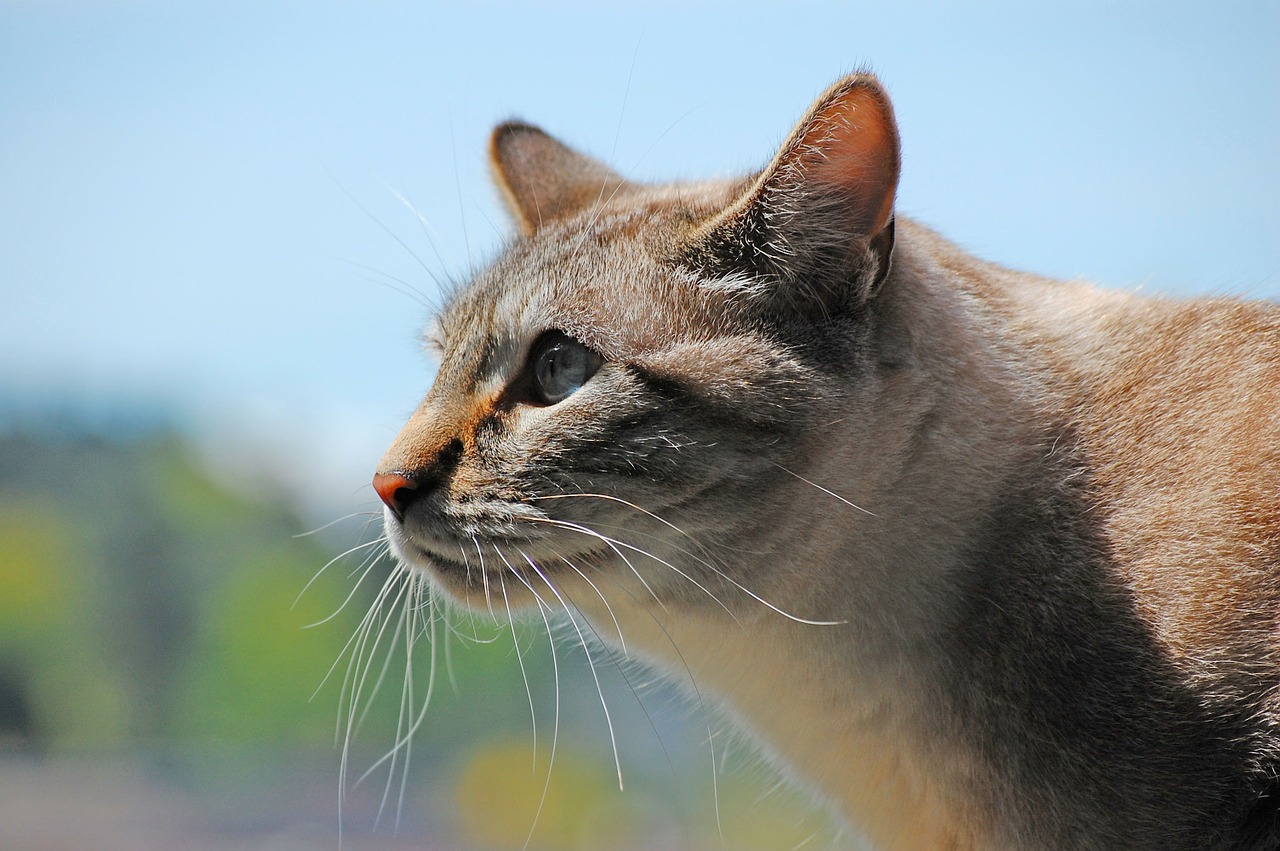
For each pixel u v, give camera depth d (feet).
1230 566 4.03
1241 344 4.13
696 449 4.06
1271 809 4.01
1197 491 4.07
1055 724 4.05
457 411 4.12
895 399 4.10
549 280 4.13
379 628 4.24
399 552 4.14
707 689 4.22
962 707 4.09
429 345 4.32
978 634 4.08
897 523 4.09
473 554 4.09
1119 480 4.09
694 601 4.11
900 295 4.11
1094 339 4.17
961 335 4.14
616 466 4.07
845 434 4.08
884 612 4.10
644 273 4.11
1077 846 4.05
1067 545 4.08
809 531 4.09
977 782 4.09
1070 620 4.06
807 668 4.13
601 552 4.09
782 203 4.08
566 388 4.11
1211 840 4.02
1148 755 4.03
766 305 4.09
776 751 4.21
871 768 4.14
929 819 4.12
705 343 4.09
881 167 4.06
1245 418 4.08
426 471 4.10
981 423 4.12
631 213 4.19
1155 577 4.05
